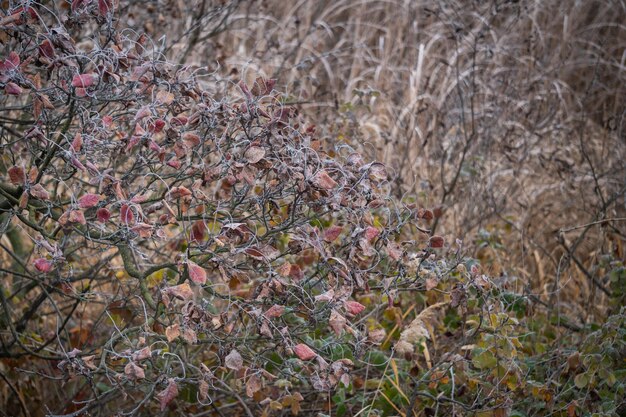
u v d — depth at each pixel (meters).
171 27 3.89
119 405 2.91
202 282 1.92
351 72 5.14
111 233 2.24
